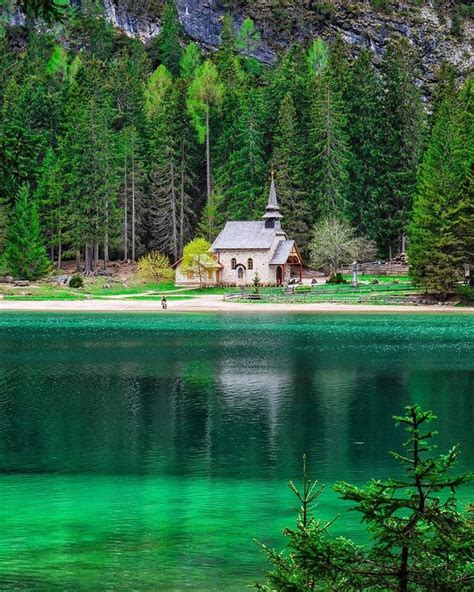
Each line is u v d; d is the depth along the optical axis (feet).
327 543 26.32
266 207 416.26
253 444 88.38
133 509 63.67
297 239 443.32
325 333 227.40
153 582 47.21
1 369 151.02
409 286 357.20
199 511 63.05
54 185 431.02
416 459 27.02
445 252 323.57
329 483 71.97
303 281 407.85
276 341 205.05
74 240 432.66
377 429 96.12
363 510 26.30
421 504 26.13
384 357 170.40
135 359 167.12
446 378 139.44
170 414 106.22
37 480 73.26
